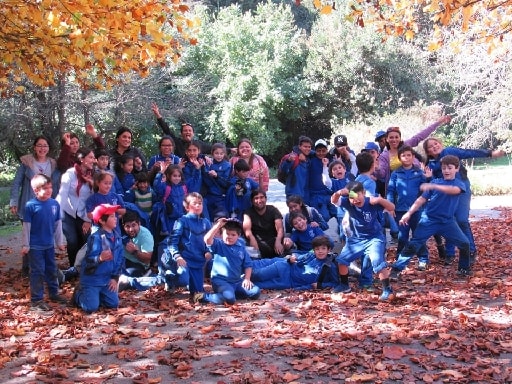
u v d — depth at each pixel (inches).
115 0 242.8
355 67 1156.5
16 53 305.4
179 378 167.0
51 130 706.2
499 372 163.6
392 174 312.2
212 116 1088.2
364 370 168.7
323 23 1250.0
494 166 1066.1
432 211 269.3
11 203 306.0
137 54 302.8
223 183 327.3
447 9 276.1
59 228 257.8
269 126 1166.3
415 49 1163.9
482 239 380.2
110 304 243.8
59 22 251.9
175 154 355.3
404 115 1008.9
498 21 360.5
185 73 1120.8
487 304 231.8
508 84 760.3
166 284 268.1
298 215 303.6
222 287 249.4
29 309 243.9
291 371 169.8
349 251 252.4
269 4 1258.0
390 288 241.6
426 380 160.6
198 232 261.0
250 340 195.9
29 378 170.7
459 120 1002.7
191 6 1157.1
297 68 1224.2
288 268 275.4
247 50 1143.0
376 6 292.2
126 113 794.8
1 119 668.1
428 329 201.3
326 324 211.6
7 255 381.1
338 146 363.3
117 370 174.1
